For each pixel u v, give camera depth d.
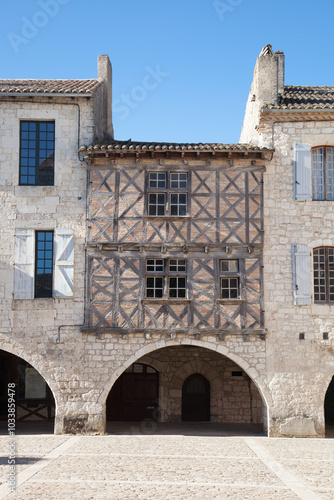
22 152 17.56
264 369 16.62
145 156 17.20
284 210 17.20
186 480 11.13
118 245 16.89
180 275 16.94
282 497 10.00
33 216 17.19
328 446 14.96
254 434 16.97
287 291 16.92
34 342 16.73
